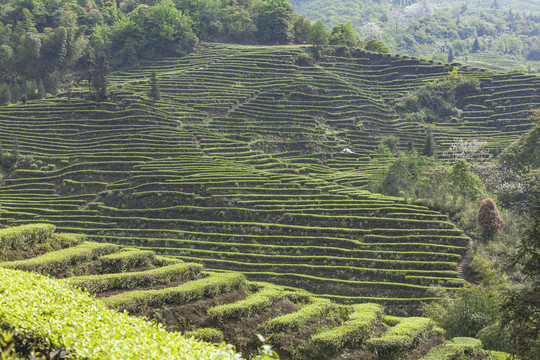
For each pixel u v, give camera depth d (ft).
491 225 166.09
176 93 346.54
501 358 83.46
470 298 104.37
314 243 175.94
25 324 31.86
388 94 384.27
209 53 427.33
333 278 158.10
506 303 66.69
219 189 215.92
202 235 186.09
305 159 286.66
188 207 202.90
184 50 430.61
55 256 65.21
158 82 356.38
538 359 62.28
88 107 310.45
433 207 195.00
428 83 387.75
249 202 203.51
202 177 230.68
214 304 69.36
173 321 61.11
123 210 208.23
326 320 78.79
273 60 403.34
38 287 39.65
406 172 234.38
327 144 308.19
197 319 63.82
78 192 234.38
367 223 184.65
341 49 431.02
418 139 330.13
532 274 66.23
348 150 304.09
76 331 32.91
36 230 70.44
